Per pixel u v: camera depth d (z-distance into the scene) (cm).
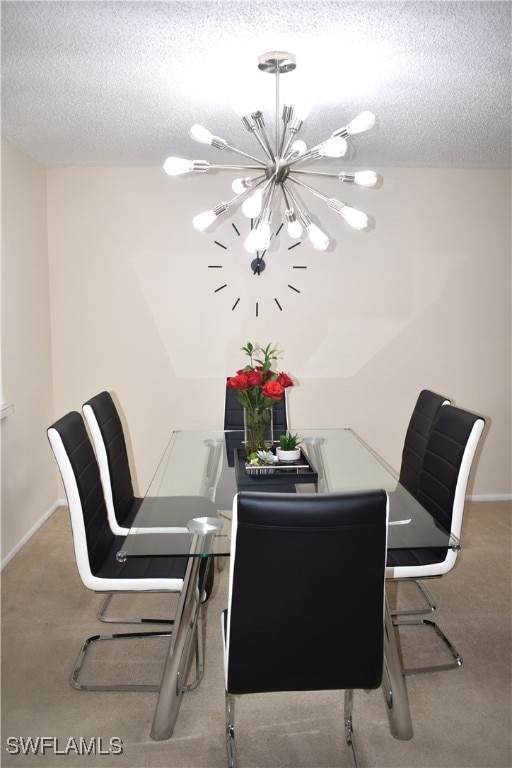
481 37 225
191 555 181
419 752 200
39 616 284
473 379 446
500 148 373
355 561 160
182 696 227
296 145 256
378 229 431
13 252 359
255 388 257
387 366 442
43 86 269
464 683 234
